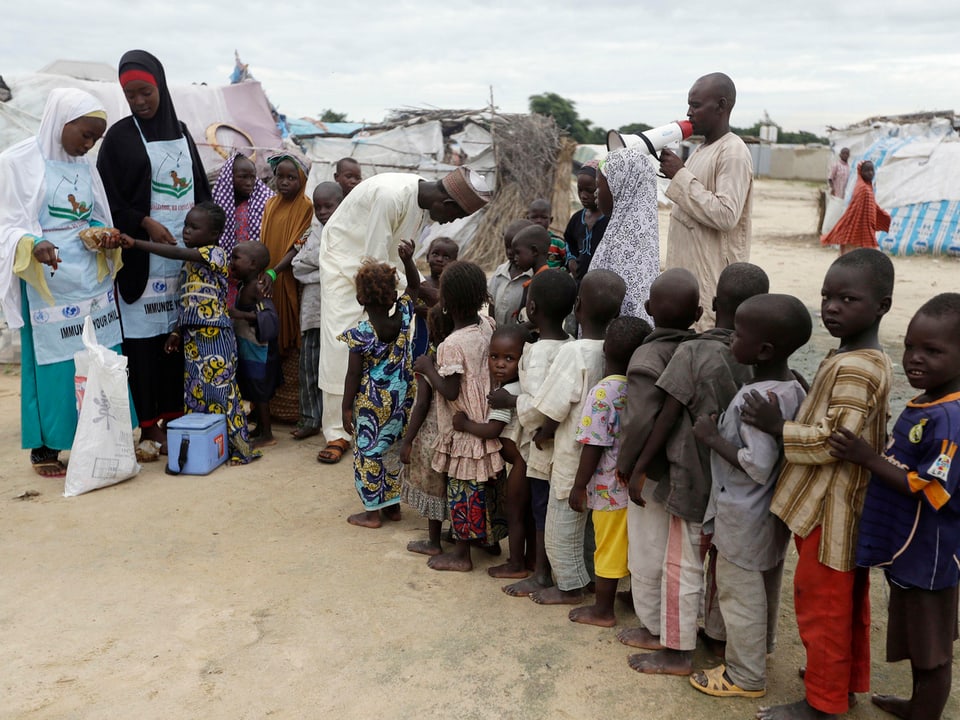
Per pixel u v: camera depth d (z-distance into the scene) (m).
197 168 5.69
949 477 2.37
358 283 4.19
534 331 4.05
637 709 2.86
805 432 2.54
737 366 2.91
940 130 19.52
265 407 5.82
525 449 3.67
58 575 3.82
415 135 17.23
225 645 3.24
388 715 2.82
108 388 4.88
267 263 5.54
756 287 3.08
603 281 3.37
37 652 3.18
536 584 3.70
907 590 2.58
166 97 5.38
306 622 3.42
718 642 3.23
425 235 15.73
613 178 4.02
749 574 2.81
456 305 3.77
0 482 5.02
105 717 2.80
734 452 2.72
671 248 4.36
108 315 5.24
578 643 3.28
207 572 3.86
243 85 13.95
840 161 18.62
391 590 3.71
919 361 2.42
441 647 3.24
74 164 4.99
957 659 3.18
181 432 5.14
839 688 2.68
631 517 3.16
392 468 4.44
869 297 2.47
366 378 4.32
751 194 4.16
